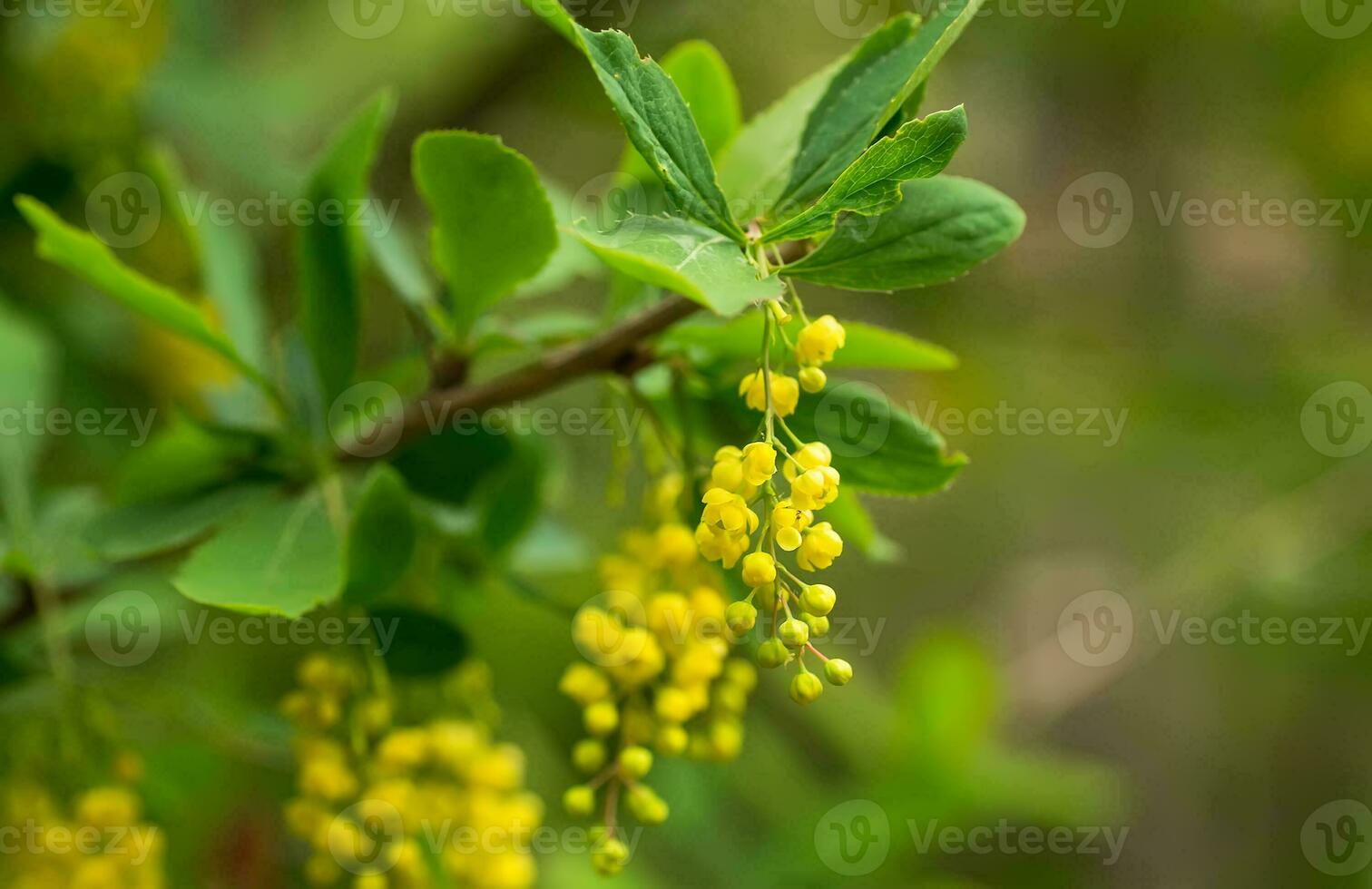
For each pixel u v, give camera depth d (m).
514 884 0.56
